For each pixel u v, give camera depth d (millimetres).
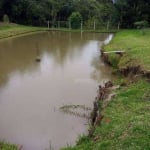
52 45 41469
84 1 75500
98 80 23203
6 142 13523
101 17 70625
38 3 69438
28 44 42250
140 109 13359
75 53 35406
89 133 13289
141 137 10305
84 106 17547
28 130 14750
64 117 16109
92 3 77438
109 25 64750
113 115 13375
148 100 14430
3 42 44062
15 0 65375
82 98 19047
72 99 18891
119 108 14102
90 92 20234
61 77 24250
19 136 14172
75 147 11883
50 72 25953
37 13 67250
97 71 26156
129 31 49688
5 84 22344
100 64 29062
